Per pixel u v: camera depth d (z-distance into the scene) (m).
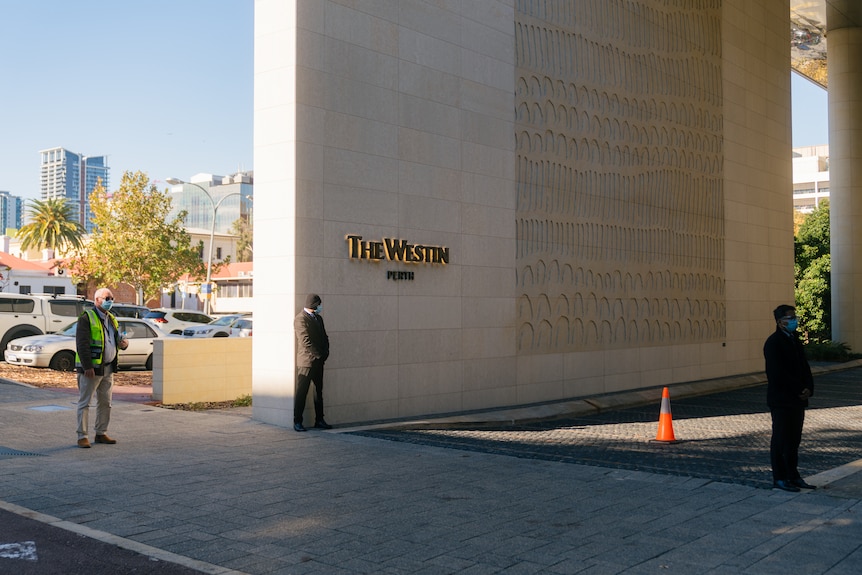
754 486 8.19
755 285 25.41
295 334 11.65
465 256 14.73
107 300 9.84
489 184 15.34
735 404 17.69
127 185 48.81
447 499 7.32
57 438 10.23
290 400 11.73
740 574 5.14
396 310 13.32
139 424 11.65
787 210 27.69
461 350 14.60
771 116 26.89
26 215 76.50
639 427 13.55
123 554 5.38
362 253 12.62
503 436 12.05
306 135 11.88
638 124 20.08
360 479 8.19
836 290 33.66
